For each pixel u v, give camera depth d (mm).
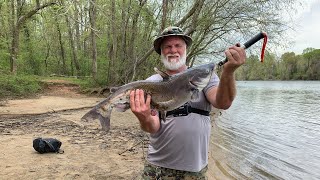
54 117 13430
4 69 22391
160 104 2820
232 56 2521
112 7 21500
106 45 28125
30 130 10602
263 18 17844
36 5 23547
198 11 18312
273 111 23297
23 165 6957
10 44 23188
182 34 3330
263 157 10164
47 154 7840
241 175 8227
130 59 23172
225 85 2709
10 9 24000
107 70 25484
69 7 12883
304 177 8383
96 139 9695
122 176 6598
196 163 3270
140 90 2756
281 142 12625
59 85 25375
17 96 20281
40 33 36781
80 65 35719
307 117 20297
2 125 11258
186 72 2773
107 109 2828
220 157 9734
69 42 38281
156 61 22094
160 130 3268
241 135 13812
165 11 18969
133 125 12578
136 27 23094
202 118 3271
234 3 18062
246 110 23828
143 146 8938
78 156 7812
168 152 3285
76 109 16203
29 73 30250
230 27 19016
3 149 8117
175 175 3309
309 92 45594
